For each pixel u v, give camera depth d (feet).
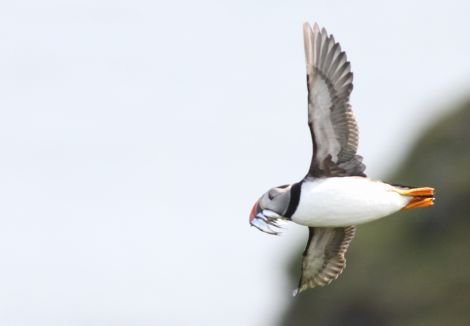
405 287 78.59
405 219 82.12
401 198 40.91
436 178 82.64
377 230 82.84
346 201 40.60
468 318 75.61
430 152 84.43
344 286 81.20
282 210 41.37
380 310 78.95
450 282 77.46
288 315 84.28
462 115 84.99
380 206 40.68
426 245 80.43
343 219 40.93
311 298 82.64
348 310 80.33
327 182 40.88
